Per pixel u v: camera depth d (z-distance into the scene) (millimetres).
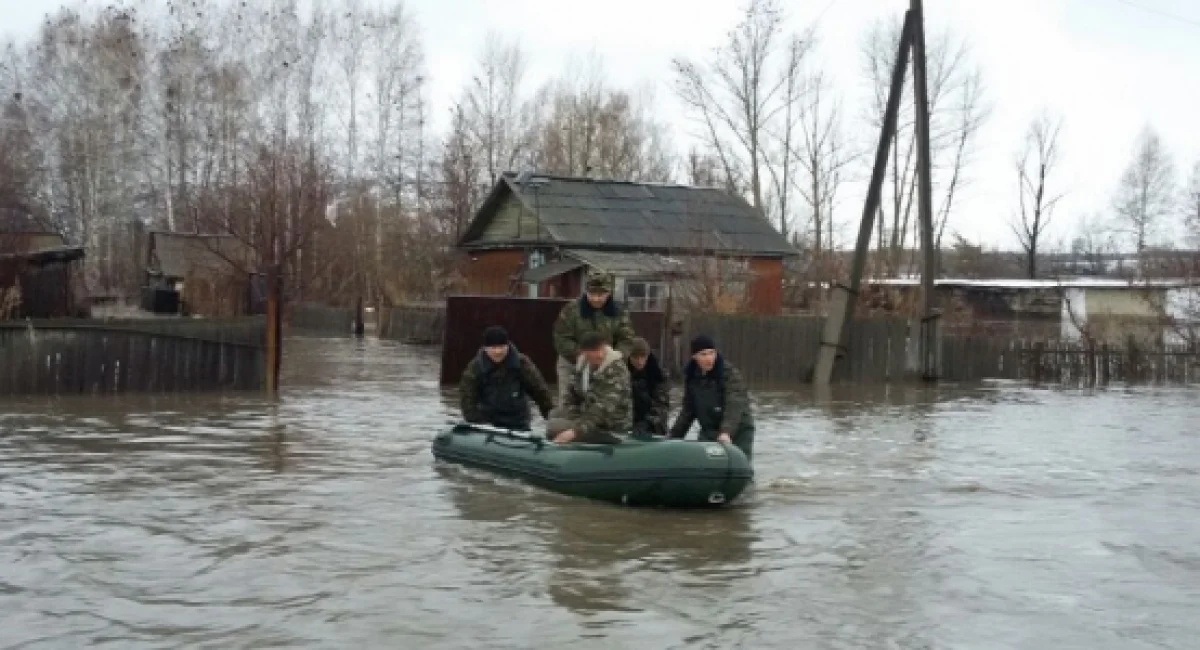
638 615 6566
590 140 57312
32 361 16500
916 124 24812
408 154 55125
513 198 37875
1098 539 8961
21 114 48531
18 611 6461
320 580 7184
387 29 54812
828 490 10820
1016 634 6430
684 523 9070
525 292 35719
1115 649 6207
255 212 38375
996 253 78188
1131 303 41562
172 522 8734
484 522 8875
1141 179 70875
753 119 48406
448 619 6426
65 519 8781
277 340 18578
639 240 35656
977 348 27062
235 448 12570
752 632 6312
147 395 17344
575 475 9672
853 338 24719
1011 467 12750
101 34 49344
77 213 49406
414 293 51812
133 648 5863
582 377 10406
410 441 13305
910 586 7387
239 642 5984
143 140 50125
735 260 32500
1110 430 16891
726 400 10328
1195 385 27406
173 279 44469
